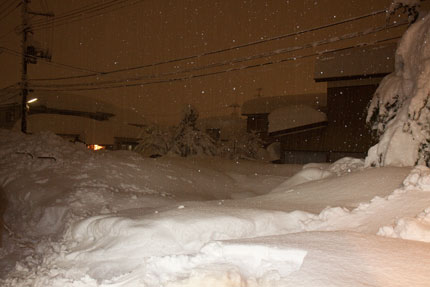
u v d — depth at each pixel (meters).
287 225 7.05
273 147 38.16
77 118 46.50
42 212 10.22
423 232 5.16
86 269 6.27
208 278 4.04
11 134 17.83
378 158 11.35
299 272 3.89
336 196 8.94
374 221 6.44
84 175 13.41
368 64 28.02
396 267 3.86
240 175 19.20
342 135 28.97
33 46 26.55
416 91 10.78
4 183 12.88
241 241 4.98
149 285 4.40
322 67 29.73
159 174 16.11
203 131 32.75
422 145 10.42
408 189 7.26
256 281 4.06
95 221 7.70
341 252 4.36
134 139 48.06
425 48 11.07
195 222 6.77
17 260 7.79
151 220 7.00
